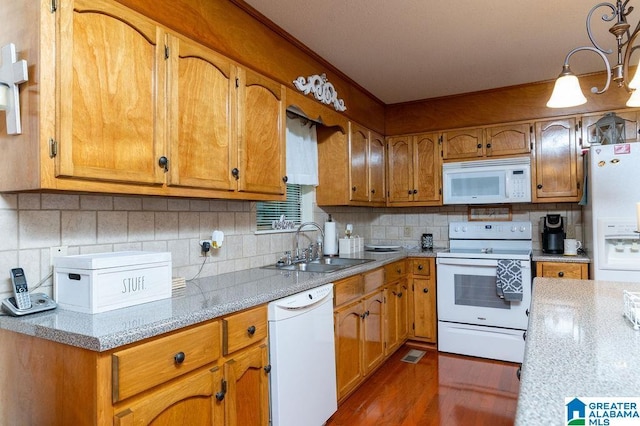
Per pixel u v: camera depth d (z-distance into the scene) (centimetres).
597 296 165
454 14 228
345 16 228
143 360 123
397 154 403
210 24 191
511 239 374
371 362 281
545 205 371
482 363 320
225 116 198
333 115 305
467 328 338
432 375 296
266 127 229
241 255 253
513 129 354
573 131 332
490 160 360
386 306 312
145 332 124
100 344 112
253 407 170
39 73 126
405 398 258
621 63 147
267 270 252
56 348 124
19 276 143
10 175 136
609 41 263
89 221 171
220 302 161
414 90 362
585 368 89
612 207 281
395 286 335
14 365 137
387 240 441
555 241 339
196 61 182
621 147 279
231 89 203
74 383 119
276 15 226
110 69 145
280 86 243
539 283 197
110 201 179
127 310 147
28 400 133
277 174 237
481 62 298
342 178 327
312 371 205
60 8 130
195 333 143
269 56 233
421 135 392
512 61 297
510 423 226
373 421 230
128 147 150
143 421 122
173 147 168
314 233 336
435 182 385
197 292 183
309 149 321
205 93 186
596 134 319
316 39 257
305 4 214
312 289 211
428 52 279
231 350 158
